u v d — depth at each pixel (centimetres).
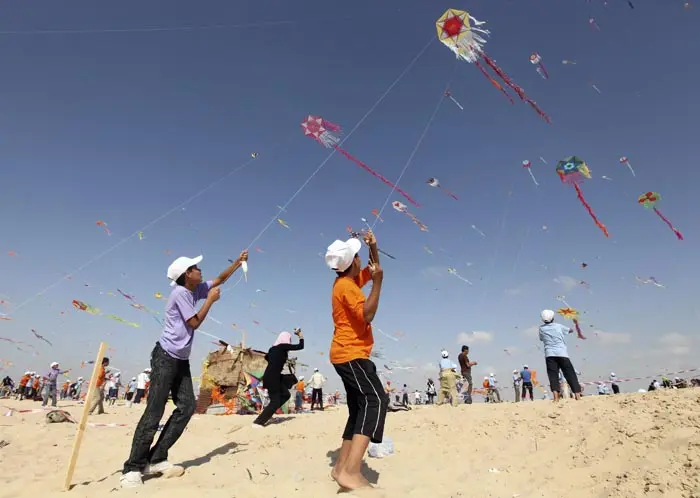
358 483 311
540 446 438
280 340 739
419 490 340
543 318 707
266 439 568
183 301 408
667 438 367
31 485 379
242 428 680
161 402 389
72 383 2319
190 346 407
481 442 481
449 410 681
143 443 375
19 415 1017
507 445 459
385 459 446
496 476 374
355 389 335
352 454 317
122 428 755
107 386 1884
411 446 492
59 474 430
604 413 487
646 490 292
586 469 359
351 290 345
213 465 427
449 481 369
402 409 839
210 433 649
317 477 376
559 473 362
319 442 525
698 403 438
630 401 512
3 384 2270
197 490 328
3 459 493
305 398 1695
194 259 430
